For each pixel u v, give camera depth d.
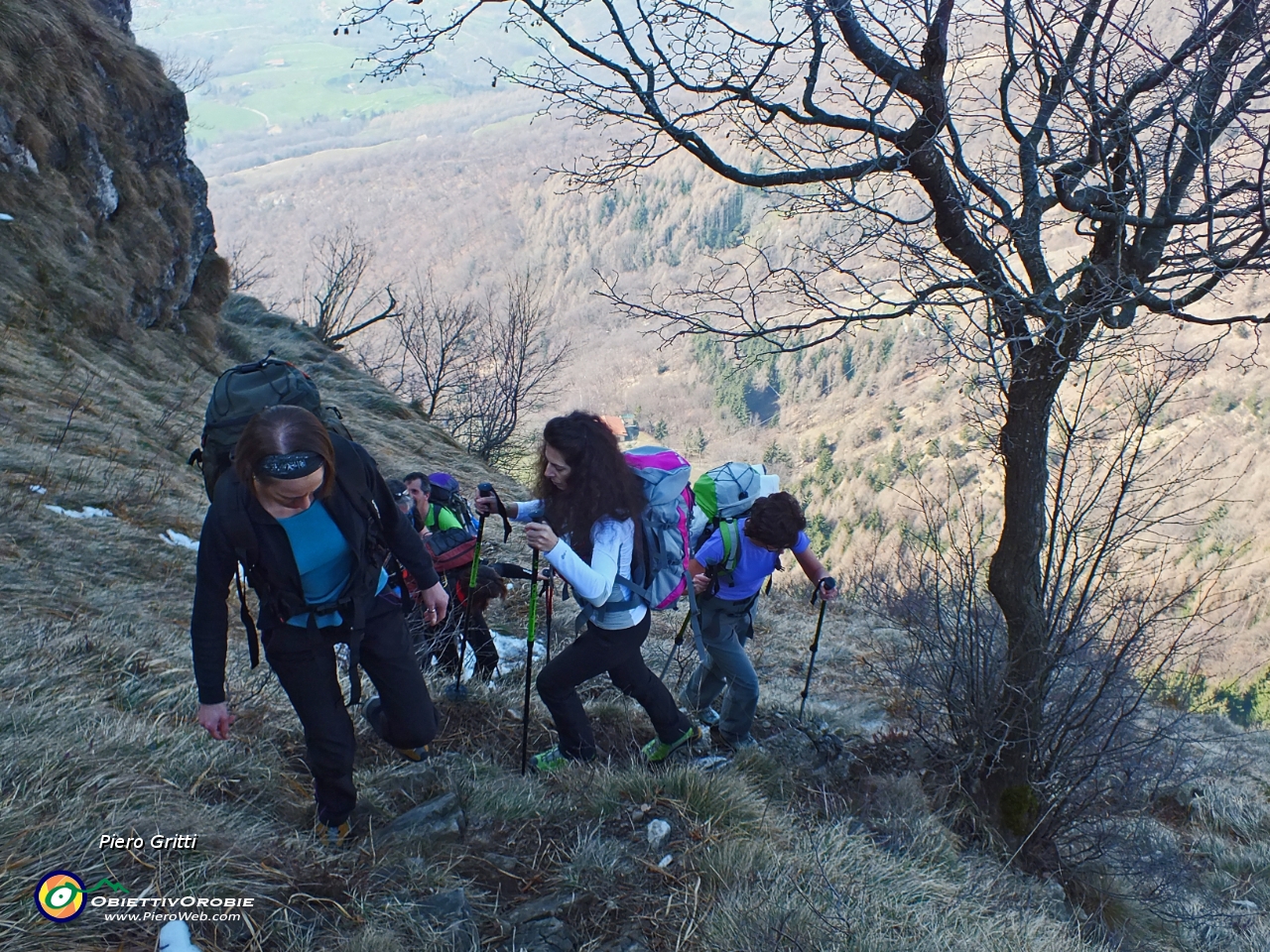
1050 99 3.67
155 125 15.68
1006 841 4.44
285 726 3.49
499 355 24.30
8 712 2.82
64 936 1.92
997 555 4.40
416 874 2.62
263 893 2.31
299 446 2.07
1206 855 6.35
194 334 16.16
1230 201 3.86
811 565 4.30
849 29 3.90
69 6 13.92
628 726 4.34
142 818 2.38
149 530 6.56
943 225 4.06
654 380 164.38
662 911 2.67
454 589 4.55
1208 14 3.35
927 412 121.69
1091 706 4.37
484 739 3.90
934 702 4.88
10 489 6.05
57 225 12.36
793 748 4.57
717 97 4.25
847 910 2.75
